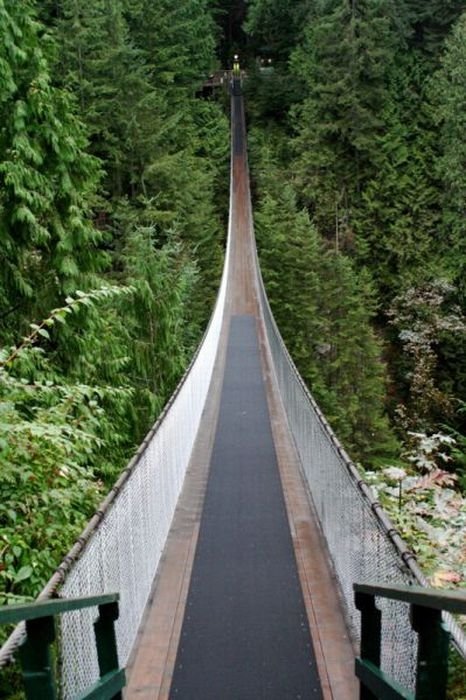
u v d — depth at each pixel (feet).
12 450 11.51
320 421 17.87
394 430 75.25
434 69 110.22
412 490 16.24
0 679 8.18
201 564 16.30
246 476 23.80
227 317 71.97
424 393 78.33
